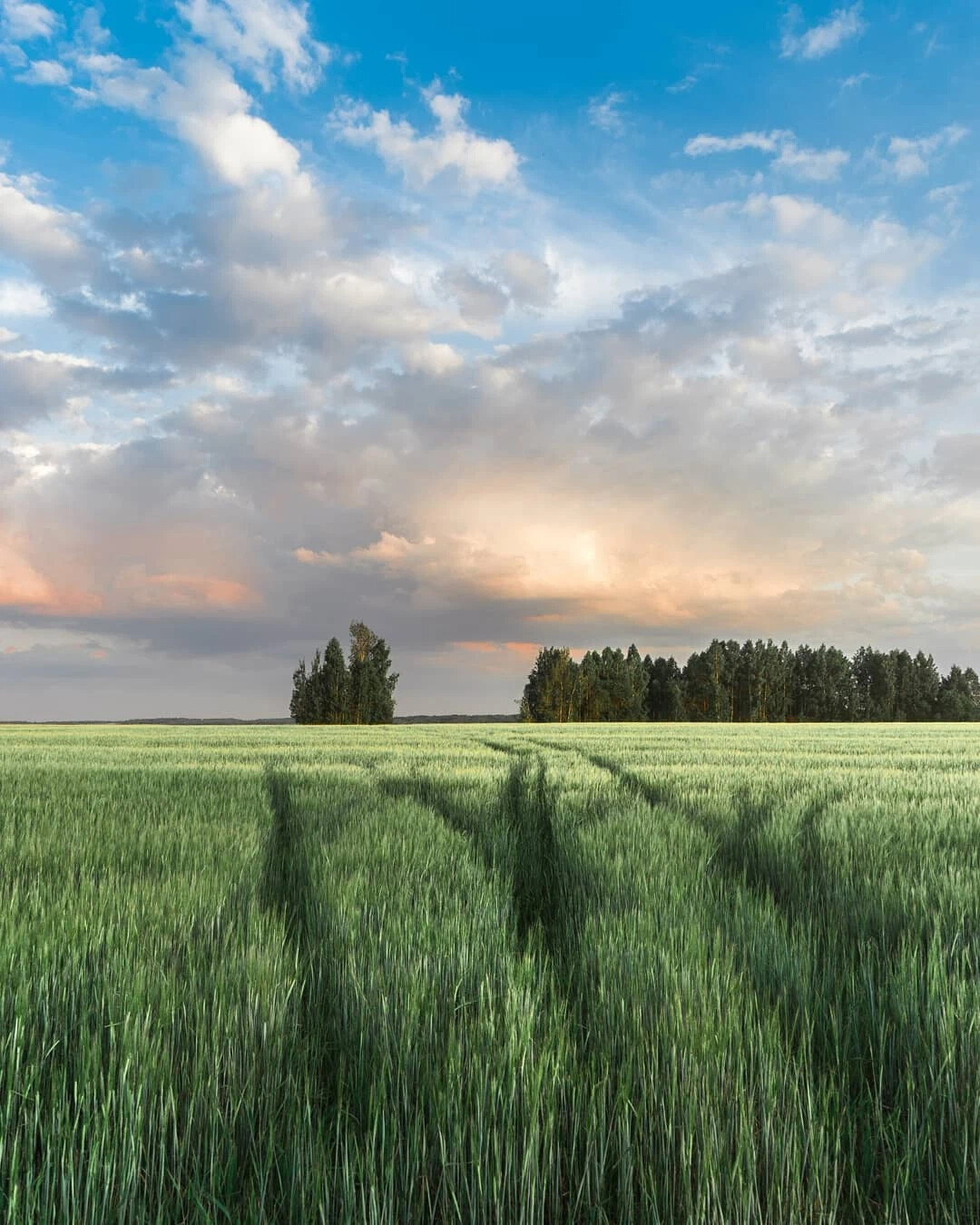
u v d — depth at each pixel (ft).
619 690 345.72
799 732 143.54
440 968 12.12
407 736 124.67
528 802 35.76
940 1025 10.25
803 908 18.44
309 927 15.83
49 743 99.86
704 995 10.71
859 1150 9.16
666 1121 8.49
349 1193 7.24
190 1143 8.29
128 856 21.24
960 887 17.35
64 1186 7.11
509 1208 7.63
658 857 21.48
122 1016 10.45
